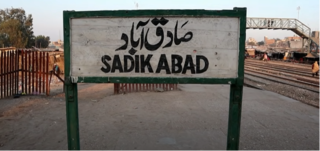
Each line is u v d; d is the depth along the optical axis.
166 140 4.97
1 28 55.12
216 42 2.73
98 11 2.75
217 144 4.81
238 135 2.79
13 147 4.57
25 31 59.59
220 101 8.78
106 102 8.34
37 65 9.23
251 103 8.70
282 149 4.68
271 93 10.89
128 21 2.76
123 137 5.11
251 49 61.72
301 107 8.21
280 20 41.19
